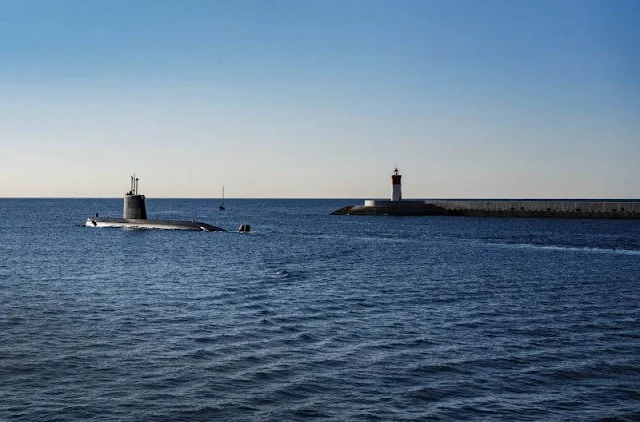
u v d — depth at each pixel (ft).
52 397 68.08
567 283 158.40
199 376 75.77
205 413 64.23
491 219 531.09
